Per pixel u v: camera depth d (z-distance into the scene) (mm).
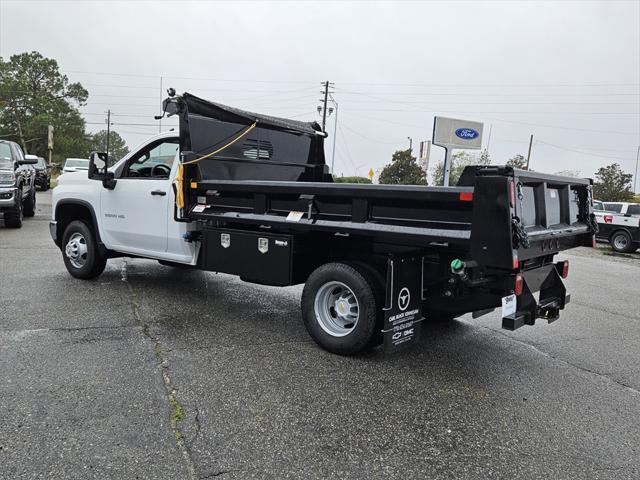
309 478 2729
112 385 3727
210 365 4195
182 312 5734
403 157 34312
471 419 3482
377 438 3170
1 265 7910
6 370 3912
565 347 5223
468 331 5609
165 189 5941
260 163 6391
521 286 3840
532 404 3771
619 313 7047
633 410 3742
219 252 5324
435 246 3992
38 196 23609
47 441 2957
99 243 6773
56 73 66500
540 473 2867
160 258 6176
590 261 13797
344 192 4254
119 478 2648
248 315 5746
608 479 2834
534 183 3975
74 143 63969
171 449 2934
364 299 4266
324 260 4957
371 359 4508
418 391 3896
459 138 14992
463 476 2811
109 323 5188
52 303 5832
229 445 3008
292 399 3643
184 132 5500
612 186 45500
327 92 50656
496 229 3439
